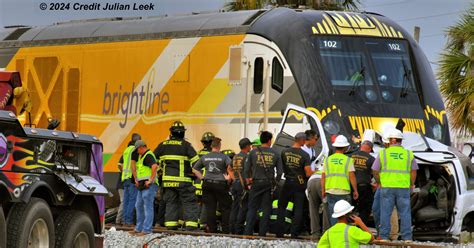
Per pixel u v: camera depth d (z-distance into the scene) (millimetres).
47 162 44094
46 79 90500
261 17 78312
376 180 62625
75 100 88250
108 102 86312
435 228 68500
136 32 85438
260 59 76875
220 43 79438
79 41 88688
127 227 73750
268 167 66625
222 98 78938
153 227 75500
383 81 76375
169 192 70938
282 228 66688
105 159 86312
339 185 61281
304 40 75125
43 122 90125
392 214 66000
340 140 61906
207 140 74438
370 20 78312
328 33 76000
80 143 46875
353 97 74812
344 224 44125
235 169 70438
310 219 67938
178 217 72750
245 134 77375
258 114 76688
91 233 47344
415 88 77625
